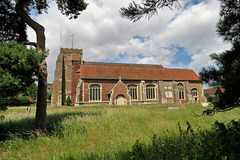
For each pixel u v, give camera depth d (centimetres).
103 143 505
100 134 605
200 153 287
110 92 3231
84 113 1163
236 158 218
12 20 902
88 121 753
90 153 409
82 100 3145
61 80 4006
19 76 531
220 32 364
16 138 544
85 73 3344
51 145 503
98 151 427
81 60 4300
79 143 523
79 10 989
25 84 548
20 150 483
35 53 555
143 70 3997
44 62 723
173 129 602
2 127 745
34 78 581
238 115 840
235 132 265
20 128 737
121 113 959
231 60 306
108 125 700
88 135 608
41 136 591
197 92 4122
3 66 517
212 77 321
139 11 287
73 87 3944
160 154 323
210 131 480
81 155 388
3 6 847
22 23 934
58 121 804
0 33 916
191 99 3844
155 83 3803
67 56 4241
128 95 3247
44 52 624
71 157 382
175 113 994
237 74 276
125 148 419
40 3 958
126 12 294
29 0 750
